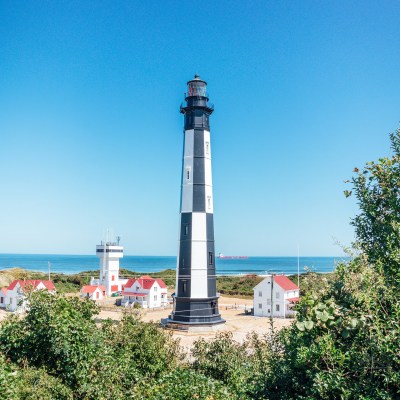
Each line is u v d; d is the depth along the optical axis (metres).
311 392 11.57
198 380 16.00
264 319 63.94
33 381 15.36
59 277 121.19
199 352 21.66
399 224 11.59
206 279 54.06
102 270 102.62
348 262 11.91
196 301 53.28
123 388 17.55
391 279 11.18
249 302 86.25
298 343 11.86
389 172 12.77
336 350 10.53
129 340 20.06
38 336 17.11
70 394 15.59
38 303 17.53
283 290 66.44
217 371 20.20
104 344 18.39
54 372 16.67
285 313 65.88
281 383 13.04
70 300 19.97
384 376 10.00
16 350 17.27
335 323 10.95
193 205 55.03
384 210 12.84
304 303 11.66
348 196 13.36
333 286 11.91
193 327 51.97
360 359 10.42
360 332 10.60
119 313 66.50
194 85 57.31
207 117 57.88
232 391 16.45
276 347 17.25
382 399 9.85
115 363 17.70
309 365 11.30
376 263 11.46
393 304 10.48
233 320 63.06
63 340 16.45
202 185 55.62
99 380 16.45
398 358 9.86
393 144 13.31
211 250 55.34
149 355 19.95
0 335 17.44
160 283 82.94
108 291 100.75
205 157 56.47
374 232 12.91
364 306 10.91
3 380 13.76
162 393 15.41
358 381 10.51
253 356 20.92
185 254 54.50
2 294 71.69
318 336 11.20
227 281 117.94
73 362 16.55
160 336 21.67
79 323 17.20
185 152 56.97
